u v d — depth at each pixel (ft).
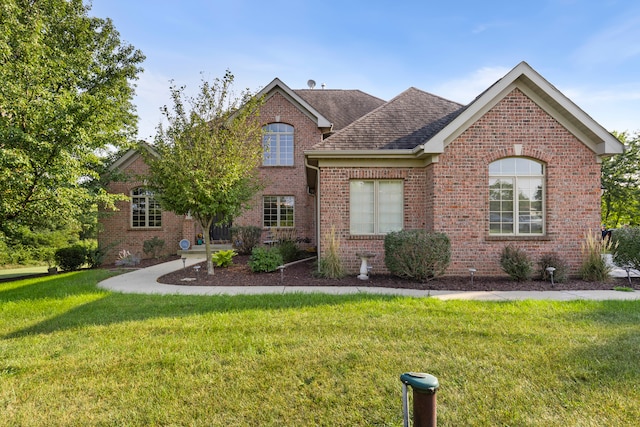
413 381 7.36
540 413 10.29
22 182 27.61
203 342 16.10
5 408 10.89
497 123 33.55
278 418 10.22
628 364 13.38
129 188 58.59
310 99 69.41
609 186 89.76
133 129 52.42
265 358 14.21
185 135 35.42
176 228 59.57
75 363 14.06
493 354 14.44
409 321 18.94
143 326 18.54
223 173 35.06
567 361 13.70
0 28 30.09
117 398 11.47
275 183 60.49
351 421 9.99
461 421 9.95
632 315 20.03
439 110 42.01
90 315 20.90
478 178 33.47
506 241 33.47
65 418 10.30
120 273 39.75
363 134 37.45
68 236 78.74
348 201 35.73
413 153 34.40
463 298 24.93
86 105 32.50
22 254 72.90
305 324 18.51
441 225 33.45
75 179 31.40
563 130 33.63
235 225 59.88
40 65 33.14
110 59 52.42
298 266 41.60
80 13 50.08
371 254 33.09
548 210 33.45
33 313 21.67
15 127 28.17
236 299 24.56
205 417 10.28
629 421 9.85
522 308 21.70
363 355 14.40
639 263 29.71
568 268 33.14
